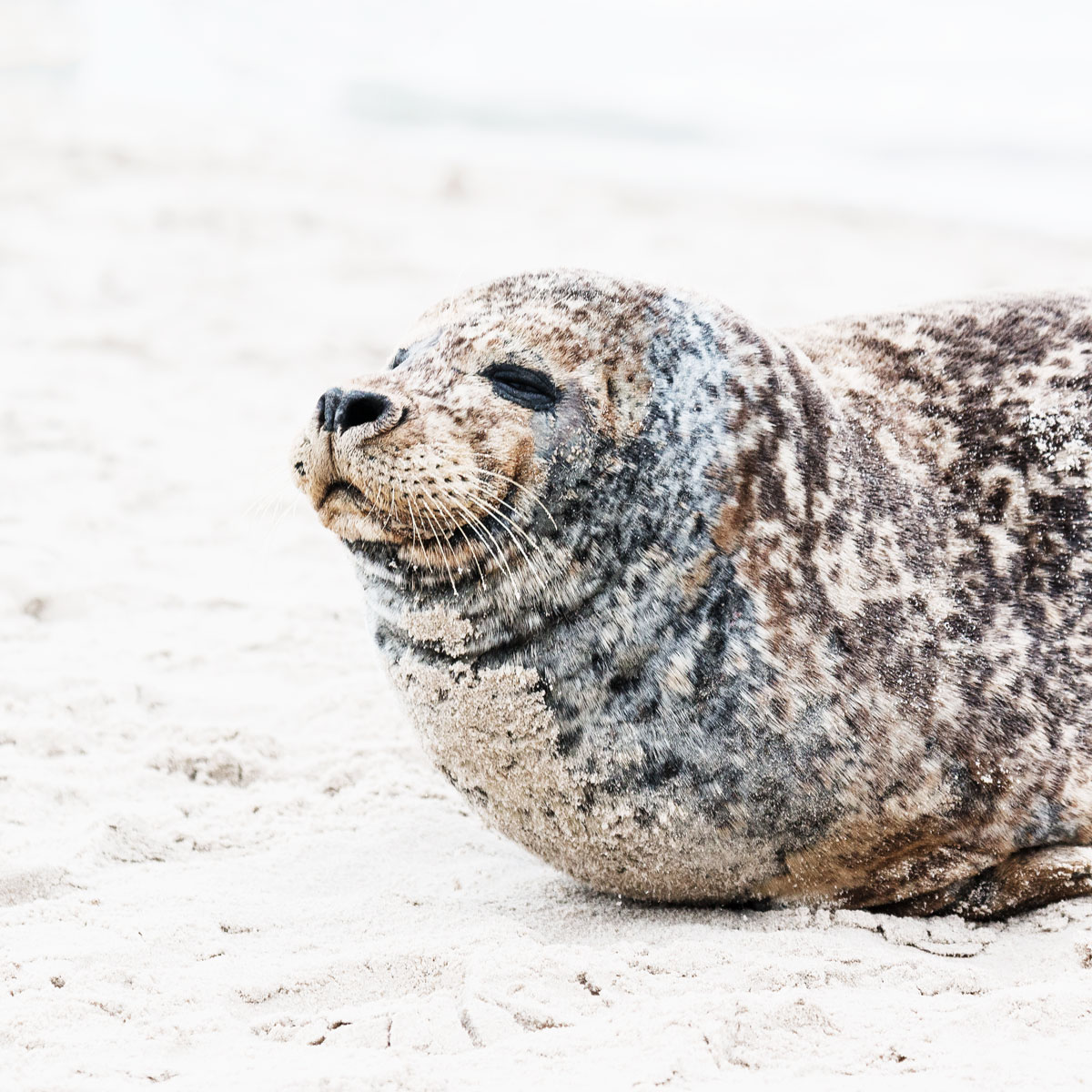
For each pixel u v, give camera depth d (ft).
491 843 54.13
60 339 128.57
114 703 64.03
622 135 299.79
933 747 45.27
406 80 346.54
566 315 46.32
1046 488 49.26
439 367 45.78
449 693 45.88
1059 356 52.03
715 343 46.37
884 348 52.65
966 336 52.90
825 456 46.57
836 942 44.27
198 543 85.92
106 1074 35.83
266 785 58.54
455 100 325.01
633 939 45.88
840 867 46.50
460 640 45.16
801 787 44.60
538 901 49.14
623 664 44.24
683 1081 35.09
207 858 52.60
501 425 44.19
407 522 43.62
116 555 82.69
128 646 70.79
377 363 127.95
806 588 44.93
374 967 42.27
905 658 45.44
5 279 147.95
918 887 46.98
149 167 202.28
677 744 44.27
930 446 49.52
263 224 177.06
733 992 40.29
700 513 44.45
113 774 58.13
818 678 44.42
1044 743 46.32
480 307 47.80
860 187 254.68
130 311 139.33
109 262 156.04
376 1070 35.63
